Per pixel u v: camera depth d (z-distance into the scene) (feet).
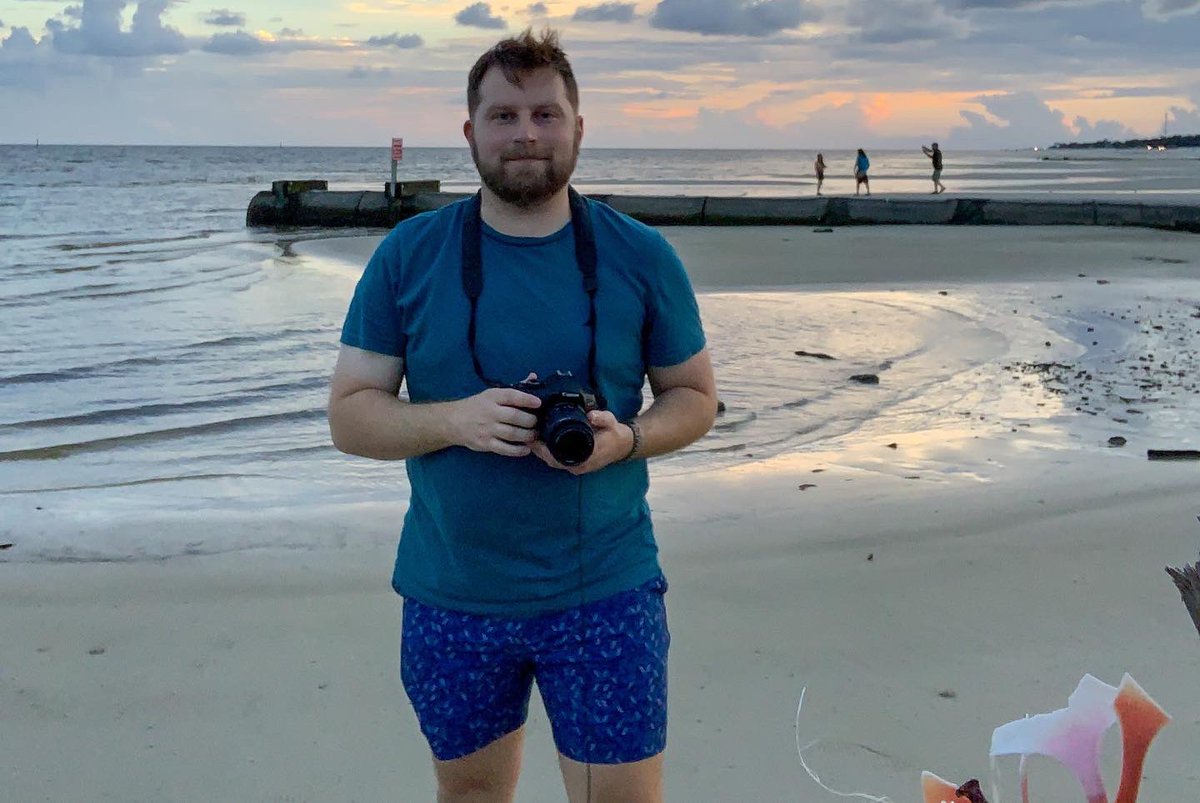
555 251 7.38
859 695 12.12
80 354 36.01
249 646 13.75
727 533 17.71
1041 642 13.28
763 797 10.33
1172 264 57.57
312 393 30.81
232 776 10.93
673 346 7.76
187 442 25.95
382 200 105.40
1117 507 18.39
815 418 26.55
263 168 322.34
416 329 7.48
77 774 10.96
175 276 58.49
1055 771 10.59
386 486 22.24
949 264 58.80
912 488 20.10
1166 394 27.89
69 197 153.69
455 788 8.04
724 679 12.55
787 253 65.51
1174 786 10.14
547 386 7.00
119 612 14.83
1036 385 29.40
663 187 180.55
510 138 7.00
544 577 7.39
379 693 12.54
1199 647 12.98
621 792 7.54
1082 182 191.31
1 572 16.35
